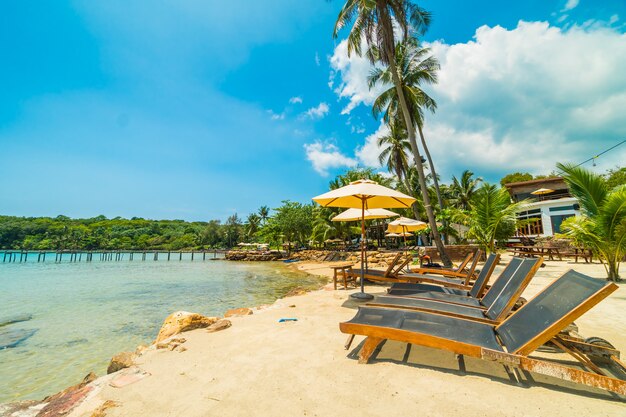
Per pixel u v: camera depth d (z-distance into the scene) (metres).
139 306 10.97
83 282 19.41
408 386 2.47
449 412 2.08
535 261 3.05
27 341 6.90
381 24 13.01
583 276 2.44
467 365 2.85
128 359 3.34
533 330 2.51
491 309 3.52
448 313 3.40
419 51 19.39
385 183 33.41
